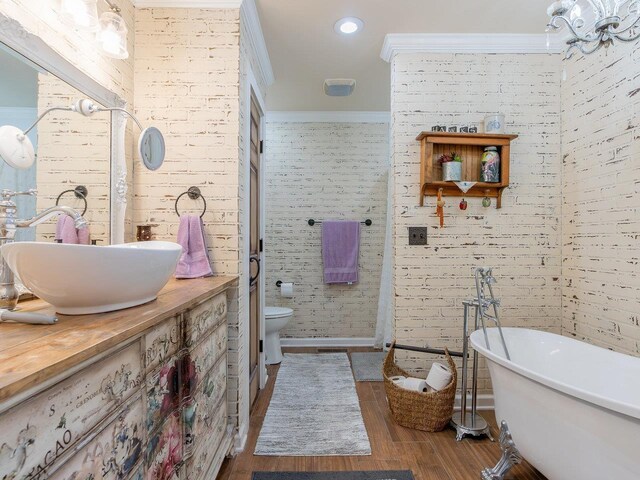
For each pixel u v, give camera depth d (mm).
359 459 1637
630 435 1000
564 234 2131
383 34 2111
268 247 3426
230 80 1682
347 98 3051
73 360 551
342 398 2268
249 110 1924
